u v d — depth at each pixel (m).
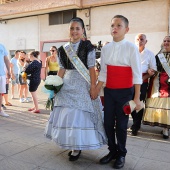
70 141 2.61
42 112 5.91
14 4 15.12
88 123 2.69
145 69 4.07
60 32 14.73
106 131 2.79
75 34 2.76
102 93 3.29
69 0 13.23
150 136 4.08
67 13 14.34
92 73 2.73
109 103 2.74
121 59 2.62
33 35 15.77
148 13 11.99
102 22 13.20
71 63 2.76
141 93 4.15
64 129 2.67
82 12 13.76
